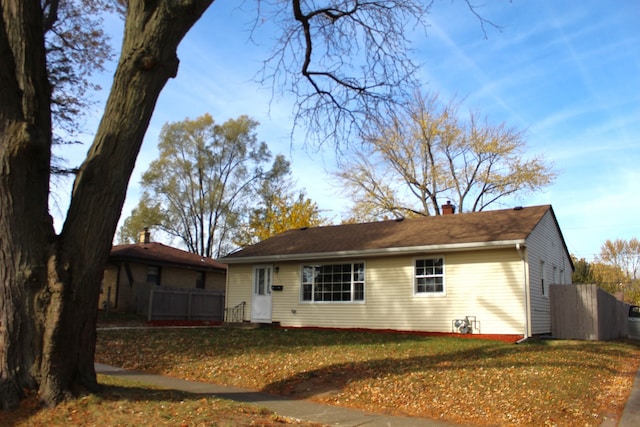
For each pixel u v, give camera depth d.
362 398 9.20
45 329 6.87
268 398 9.19
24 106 7.00
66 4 16.62
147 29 7.10
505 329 17.69
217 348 13.98
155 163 44.00
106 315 24.56
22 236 6.82
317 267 22.05
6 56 6.64
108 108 7.32
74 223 7.14
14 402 6.63
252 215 45.88
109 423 6.40
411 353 13.21
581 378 10.77
